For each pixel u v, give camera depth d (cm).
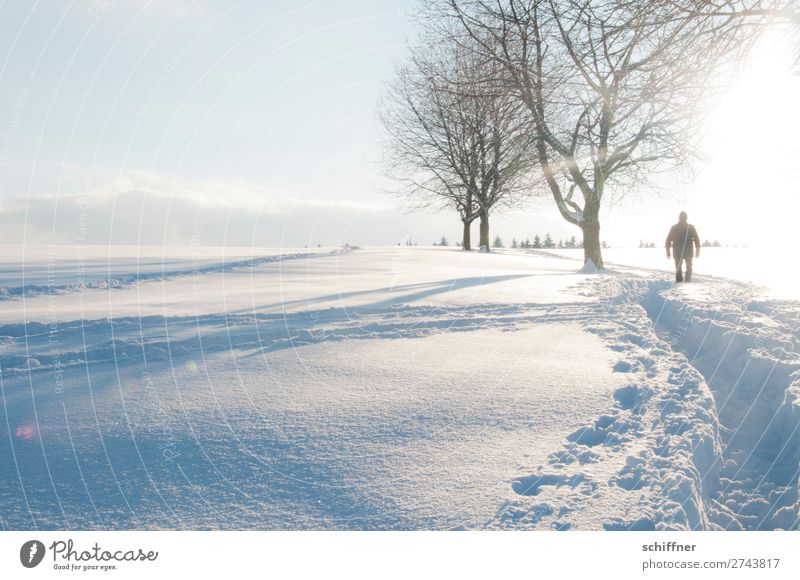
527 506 307
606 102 891
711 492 398
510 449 384
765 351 716
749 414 569
